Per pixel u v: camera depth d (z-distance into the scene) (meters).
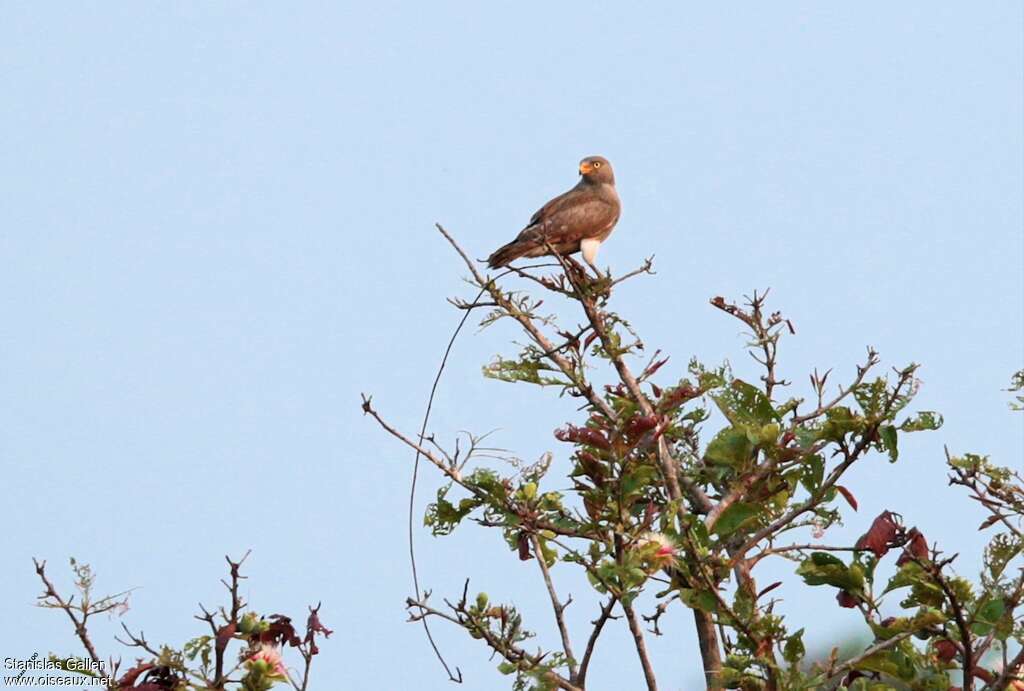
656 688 11.08
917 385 11.67
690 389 12.36
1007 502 11.46
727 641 11.26
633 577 10.84
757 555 11.90
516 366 12.72
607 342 12.64
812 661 11.80
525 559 11.86
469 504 11.81
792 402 12.35
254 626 10.20
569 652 11.70
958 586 11.13
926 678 11.23
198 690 10.03
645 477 11.34
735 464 12.26
